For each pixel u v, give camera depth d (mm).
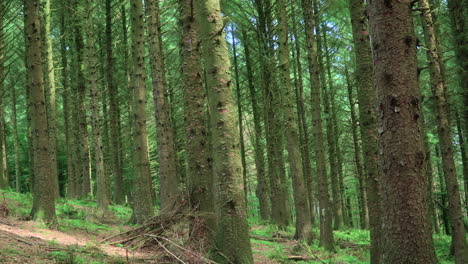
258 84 19828
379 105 3912
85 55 16516
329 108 18797
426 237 3680
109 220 11656
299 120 19641
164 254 6309
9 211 8773
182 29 7180
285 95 11922
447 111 10328
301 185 11844
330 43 17578
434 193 16797
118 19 17922
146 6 12203
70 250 5582
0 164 16844
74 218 10945
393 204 3764
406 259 3645
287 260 8570
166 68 17484
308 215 11773
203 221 6449
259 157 19047
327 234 10789
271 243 11266
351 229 19000
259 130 18906
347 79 18234
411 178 3713
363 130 6129
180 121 20156
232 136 5676
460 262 8594
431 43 9469
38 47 8391
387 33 3867
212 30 5785
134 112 11484
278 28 11945
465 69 11016
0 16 14234
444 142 9227
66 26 18156
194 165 6820
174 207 7273
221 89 5715
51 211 8281
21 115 29750
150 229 7246
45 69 15508
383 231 3883
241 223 5523
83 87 16719
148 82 20844
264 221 16922
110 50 17391
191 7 6949
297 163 11844
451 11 11250
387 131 3834
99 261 5434
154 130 24891
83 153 16797
